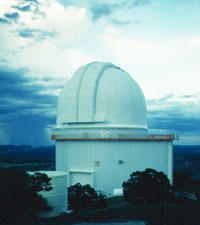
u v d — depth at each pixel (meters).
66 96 44.38
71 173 43.03
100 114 42.47
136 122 44.09
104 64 46.09
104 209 31.80
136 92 45.16
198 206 32.69
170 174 42.91
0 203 27.44
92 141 41.97
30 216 31.47
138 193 29.67
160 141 42.78
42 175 31.22
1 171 29.20
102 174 41.47
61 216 31.62
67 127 43.75
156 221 27.09
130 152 41.84
